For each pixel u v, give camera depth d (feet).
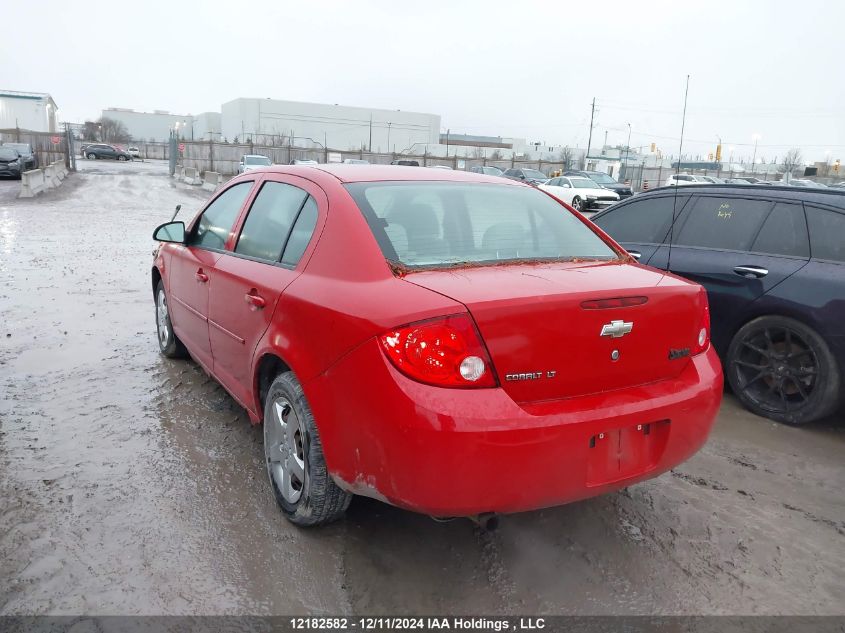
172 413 13.61
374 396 7.43
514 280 8.18
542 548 9.27
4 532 9.20
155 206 71.46
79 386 15.05
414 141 333.01
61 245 39.19
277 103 300.40
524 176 106.73
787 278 13.82
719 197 16.02
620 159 234.17
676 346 8.73
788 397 14.14
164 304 16.88
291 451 9.43
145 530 9.36
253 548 9.02
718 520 10.15
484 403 7.20
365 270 8.44
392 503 7.64
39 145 127.75
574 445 7.58
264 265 10.52
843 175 200.03
